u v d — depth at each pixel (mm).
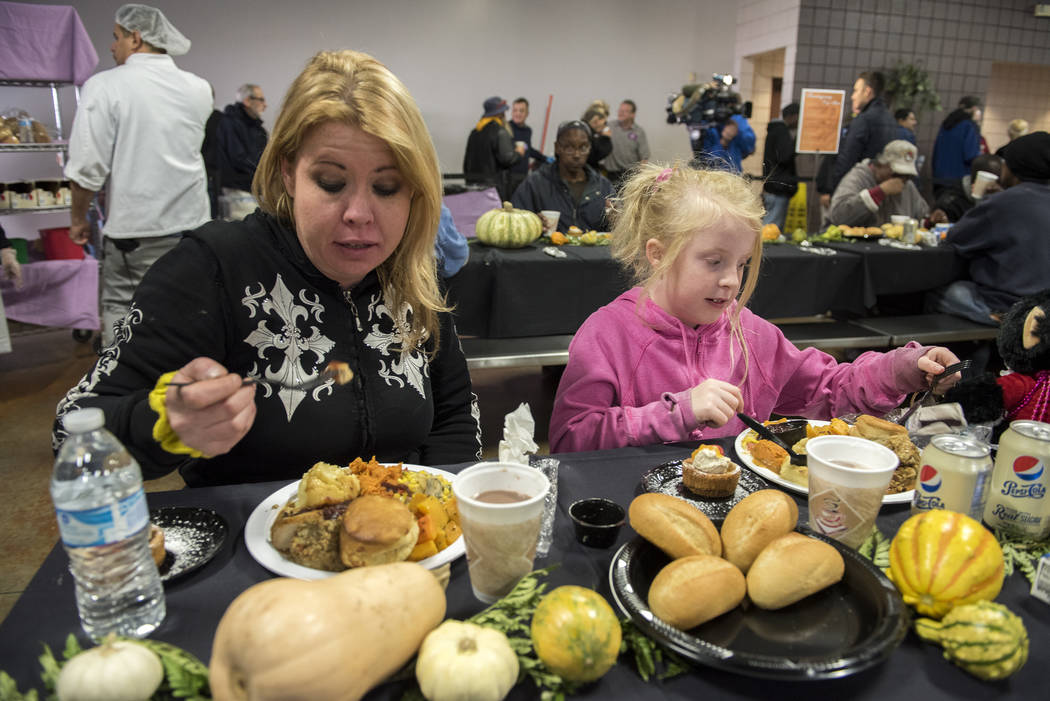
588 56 7988
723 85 5203
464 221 4234
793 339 3211
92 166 3018
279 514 896
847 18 7023
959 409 1252
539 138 8141
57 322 4090
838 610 753
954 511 895
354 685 569
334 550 809
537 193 4012
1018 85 9195
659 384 1550
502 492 839
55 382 3771
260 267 1136
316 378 1037
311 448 1164
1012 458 917
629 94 8242
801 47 7027
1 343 3465
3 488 2586
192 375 751
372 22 7348
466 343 3006
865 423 1212
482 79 7805
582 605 646
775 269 3324
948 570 725
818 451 945
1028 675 687
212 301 1099
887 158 4137
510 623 706
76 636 714
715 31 8188
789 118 6023
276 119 1026
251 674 544
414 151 987
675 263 1450
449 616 771
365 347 1210
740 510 838
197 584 811
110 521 683
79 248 4145
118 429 864
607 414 1399
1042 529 910
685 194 1415
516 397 3785
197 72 7008
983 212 3424
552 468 1075
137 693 578
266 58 7152
